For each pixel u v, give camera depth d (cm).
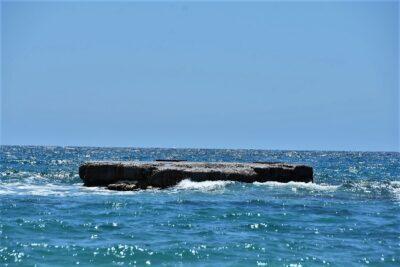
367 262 2364
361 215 3725
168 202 4238
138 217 3466
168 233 2922
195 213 3650
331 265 2300
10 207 3884
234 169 5544
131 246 2566
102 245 2584
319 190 5234
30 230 2928
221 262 2316
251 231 3023
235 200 4400
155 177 5200
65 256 2366
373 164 14312
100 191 5103
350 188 5572
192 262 2311
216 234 2909
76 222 3222
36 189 5416
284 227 3169
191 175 5222
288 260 2361
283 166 5938
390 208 4144
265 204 4181
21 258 2316
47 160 13412
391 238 2902
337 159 19188
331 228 3178
